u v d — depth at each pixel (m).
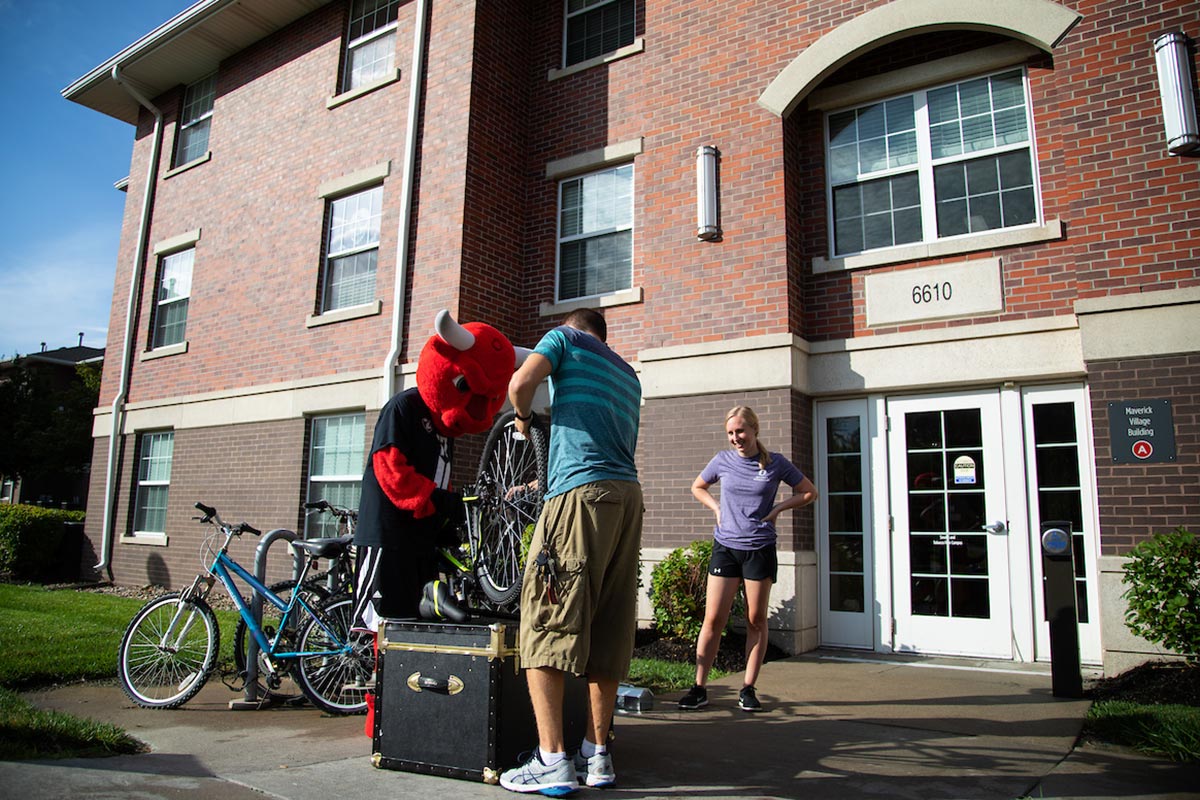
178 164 13.61
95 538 12.88
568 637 3.00
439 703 3.41
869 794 3.22
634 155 9.25
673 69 8.74
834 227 8.05
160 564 11.84
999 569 6.83
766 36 8.16
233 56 12.85
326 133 11.10
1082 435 6.67
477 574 4.52
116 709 4.84
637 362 8.76
